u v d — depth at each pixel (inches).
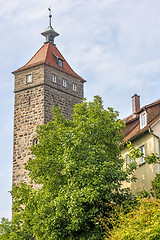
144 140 1182.9
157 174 1054.4
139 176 1198.3
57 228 992.2
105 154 1042.7
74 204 952.3
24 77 1717.5
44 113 1632.6
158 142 1137.4
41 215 1012.5
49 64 1695.4
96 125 1069.8
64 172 999.0
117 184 1003.3
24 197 1192.2
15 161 1659.7
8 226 1272.1
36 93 1670.8
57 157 1089.4
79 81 1817.2
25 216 1155.3
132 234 680.4
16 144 1674.5
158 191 975.0
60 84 1723.7
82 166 1002.7
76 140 1016.9
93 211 960.9
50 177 1081.4
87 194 953.5
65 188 997.2
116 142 1080.8
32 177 1123.3
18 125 1689.2
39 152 1134.4
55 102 1686.8
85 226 1000.2
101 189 981.2
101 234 948.0
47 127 1182.3
